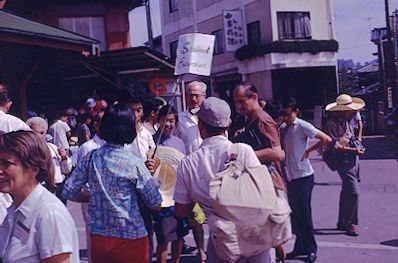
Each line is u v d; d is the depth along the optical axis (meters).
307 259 6.21
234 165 3.60
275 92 30.30
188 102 6.43
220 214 3.43
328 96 31.20
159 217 5.17
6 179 2.41
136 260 3.98
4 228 2.60
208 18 35.34
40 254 2.37
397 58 31.14
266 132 4.51
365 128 33.38
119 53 14.95
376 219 8.27
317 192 11.21
